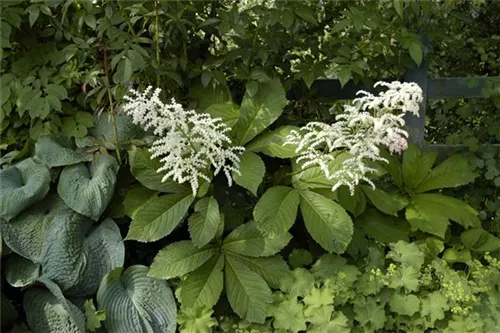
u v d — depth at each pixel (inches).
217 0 80.7
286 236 70.7
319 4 81.7
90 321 67.4
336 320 66.1
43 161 73.0
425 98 83.7
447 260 74.3
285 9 74.3
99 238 71.6
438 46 89.1
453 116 90.8
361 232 74.9
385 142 66.6
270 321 68.2
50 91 74.8
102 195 70.7
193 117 66.6
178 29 75.7
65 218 70.8
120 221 75.0
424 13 80.0
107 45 73.6
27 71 76.7
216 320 68.1
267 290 68.6
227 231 76.4
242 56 76.0
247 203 77.2
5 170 72.7
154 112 65.6
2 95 75.4
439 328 68.7
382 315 67.4
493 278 70.8
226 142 73.3
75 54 75.9
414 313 68.6
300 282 68.8
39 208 72.5
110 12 73.7
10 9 73.6
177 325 69.7
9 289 73.4
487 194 85.0
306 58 79.7
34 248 70.9
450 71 92.4
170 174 67.1
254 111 74.9
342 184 72.6
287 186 73.7
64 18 75.5
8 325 71.4
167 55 76.9
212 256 70.8
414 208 77.7
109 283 69.6
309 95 83.0
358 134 66.6
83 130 76.1
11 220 71.0
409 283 67.9
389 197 76.1
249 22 75.4
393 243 71.9
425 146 85.4
